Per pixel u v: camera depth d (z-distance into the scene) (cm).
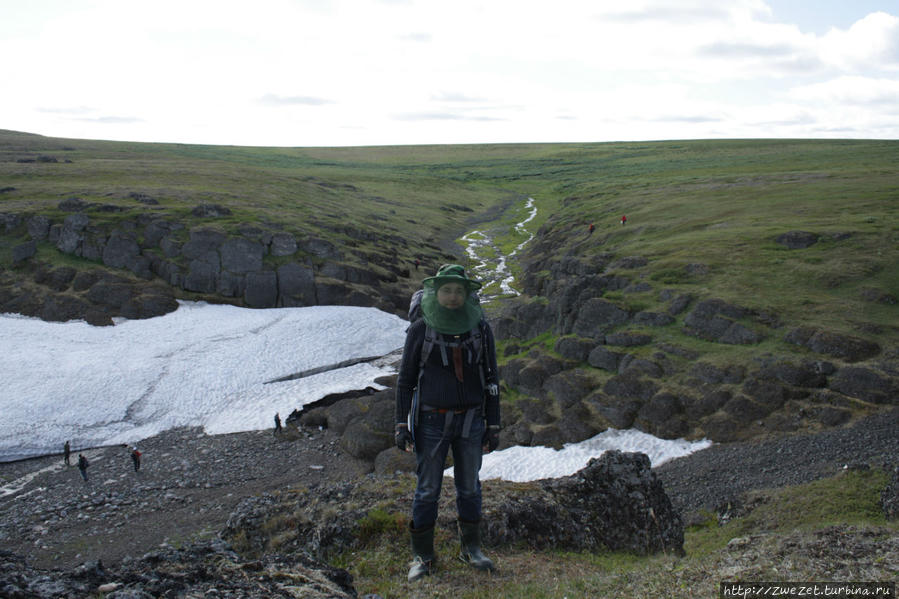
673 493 2473
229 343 5203
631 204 8888
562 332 4350
